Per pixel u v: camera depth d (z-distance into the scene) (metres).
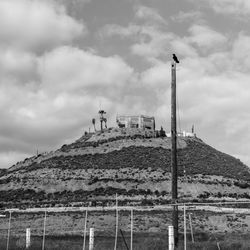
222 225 86.56
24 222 89.31
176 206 31.72
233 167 171.12
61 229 81.69
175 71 34.66
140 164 161.50
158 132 198.25
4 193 145.88
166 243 36.84
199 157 172.75
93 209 98.62
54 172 158.38
